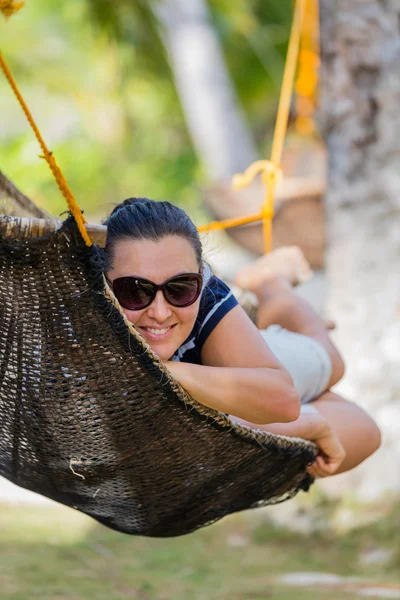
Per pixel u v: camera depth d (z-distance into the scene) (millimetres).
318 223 16656
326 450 6902
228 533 13367
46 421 5730
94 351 5379
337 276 13320
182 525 6922
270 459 6348
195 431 5828
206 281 6242
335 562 12031
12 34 34000
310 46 16125
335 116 13211
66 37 34656
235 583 10898
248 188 17469
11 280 5176
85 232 5016
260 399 5859
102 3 21656
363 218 13039
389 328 12812
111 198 36312
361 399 12922
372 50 12734
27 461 6266
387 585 10891
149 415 5656
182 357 6266
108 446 5859
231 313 6227
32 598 9508
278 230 16953
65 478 6344
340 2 12891
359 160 13047
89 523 13477
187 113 29906
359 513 12727
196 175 34750
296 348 7727
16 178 28078
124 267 5691
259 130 39000
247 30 29375
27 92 36500
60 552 11742
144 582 10742
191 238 5859
